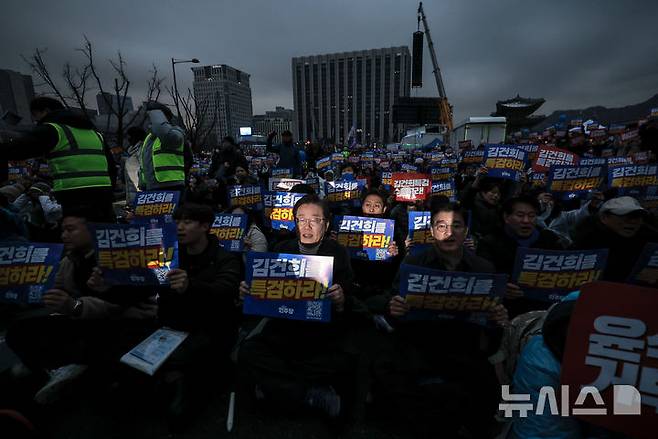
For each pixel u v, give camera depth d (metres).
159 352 2.13
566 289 2.22
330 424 2.12
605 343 1.15
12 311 3.45
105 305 2.37
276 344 2.26
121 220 4.78
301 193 4.64
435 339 2.21
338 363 2.18
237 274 2.55
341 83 140.88
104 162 3.67
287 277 2.17
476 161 9.20
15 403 2.29
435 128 30.06
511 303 2.55
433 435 1.95
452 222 2.28
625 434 1.14
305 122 148.00
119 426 2.15
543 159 5.59
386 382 2.09
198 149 15.55
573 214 3.99
